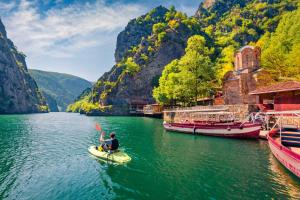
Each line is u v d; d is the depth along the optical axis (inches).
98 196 500.7
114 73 5856.3
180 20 6279.5
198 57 2164.1
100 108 5088.6
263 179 578.2
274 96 1258.0
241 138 1212.5
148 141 1182.3
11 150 994.1
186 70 2201.0
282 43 2399.1
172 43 5639.8
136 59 5841.5
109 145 812.0
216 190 517.3
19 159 829.8
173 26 6082.7
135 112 4734.3
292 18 2768.2
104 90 5684.1
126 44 7618.1
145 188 538.6
